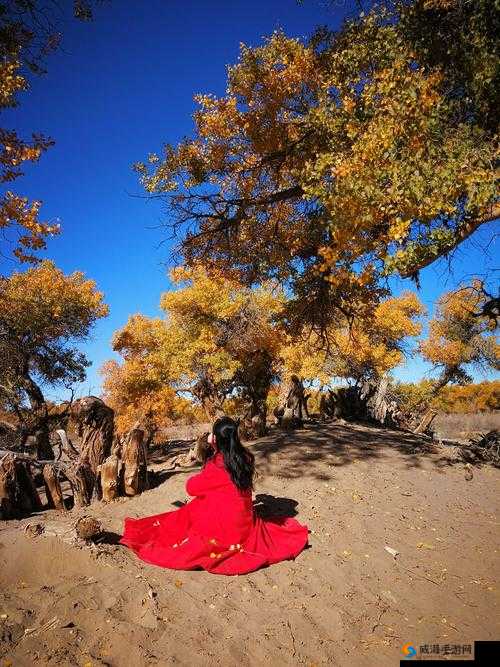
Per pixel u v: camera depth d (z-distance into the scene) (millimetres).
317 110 7824
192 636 3383
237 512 4574
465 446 12672
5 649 3029
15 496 5453
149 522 4781
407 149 6078
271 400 22359
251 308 19844
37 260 7750
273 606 3906
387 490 7527
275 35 9078
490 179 5609
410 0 7500
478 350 26797
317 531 5484
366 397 16906
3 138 6848
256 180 10055
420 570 4969
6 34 7066
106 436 6434
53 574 3984
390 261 5992
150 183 9461
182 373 22391
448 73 7020
